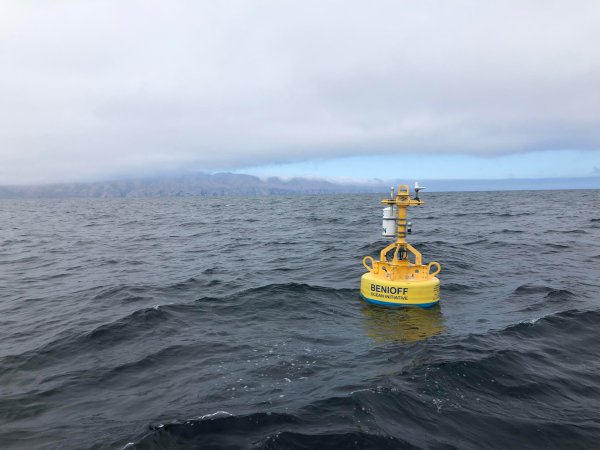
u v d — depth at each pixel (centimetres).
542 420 386
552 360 504
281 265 1149
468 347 543
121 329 645
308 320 680
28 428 396
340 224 2408
